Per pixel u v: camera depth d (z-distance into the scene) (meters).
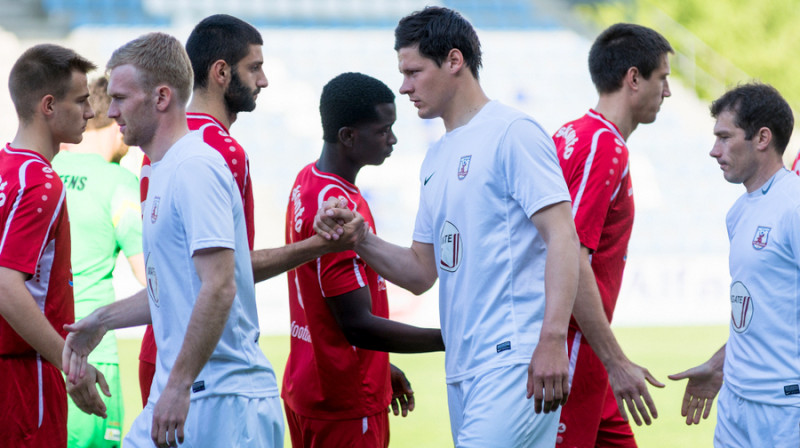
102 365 18.17
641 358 40.19
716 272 54.97
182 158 11.39
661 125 72.19
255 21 79.38
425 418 28.81
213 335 11.02
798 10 84.19
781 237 13.91
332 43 74.44
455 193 12.30
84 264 18.38
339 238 13.22
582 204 14.03
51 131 14.28
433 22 12.46
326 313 14.58
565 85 74.31
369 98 14.54
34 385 14.05
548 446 12.23
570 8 83.81
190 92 12.06
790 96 84.00
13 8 75.81
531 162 11.66
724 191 68.31
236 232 11.82
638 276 54.59
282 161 67.62
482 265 12.03
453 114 12.70
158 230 11.51
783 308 13.94
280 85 71.50
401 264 13.70
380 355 15.04
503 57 75.81
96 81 19.58
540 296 12.02
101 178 18.73
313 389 14.88
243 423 11.62
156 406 10.91
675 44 81.81
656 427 27.86
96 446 18.20
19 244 13.38
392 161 66.56
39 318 13.39
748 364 14.30
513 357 11.77
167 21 78.25
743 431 14.52
